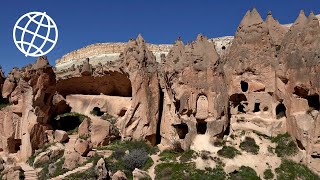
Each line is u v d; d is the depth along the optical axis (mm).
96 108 60250
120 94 60469
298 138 43969
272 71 48281
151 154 46562
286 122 46781
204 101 47250
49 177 44500
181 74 48000
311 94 43625
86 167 43156
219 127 46125
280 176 41344
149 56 51406
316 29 44938
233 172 41656
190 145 45812
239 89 49281
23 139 51531
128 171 43531
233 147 45094
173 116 47969
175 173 41562
